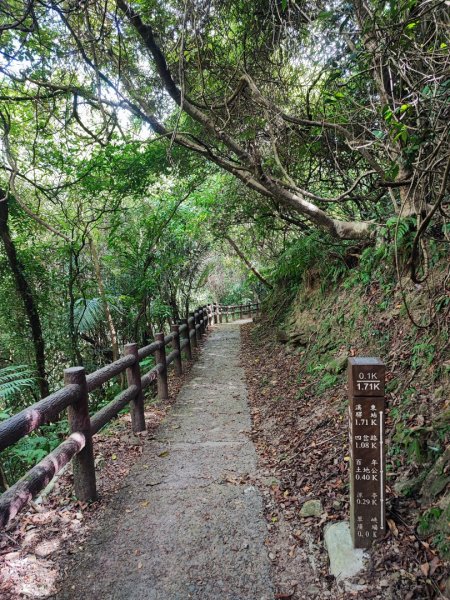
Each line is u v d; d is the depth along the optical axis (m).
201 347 9.48
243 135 4.32
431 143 2.68
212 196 9.17
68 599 1.94
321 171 5.41
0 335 8.41
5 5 3.18
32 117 5.66
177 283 11.67
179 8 3.61
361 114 3.59
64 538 2.40
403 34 2.67
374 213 4.49
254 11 3.78
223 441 3.81
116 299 9.15
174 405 5.07
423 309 3.35
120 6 3.15
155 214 8.88
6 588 2.00
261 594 1.93
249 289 20.08
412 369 3.06
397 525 2.10
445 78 2.67
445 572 1.74
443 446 2.28
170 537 2.38
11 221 7.33
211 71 4.14
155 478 3.12
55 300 8.69
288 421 3.93
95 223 8.16
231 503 2.71
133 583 2.03
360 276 4.77
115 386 8.52
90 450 2.76
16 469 5.84
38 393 7.95
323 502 2.54
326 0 3.30
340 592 1.87
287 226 7.65
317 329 5.44
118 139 5.69
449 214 3.26
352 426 2.03
